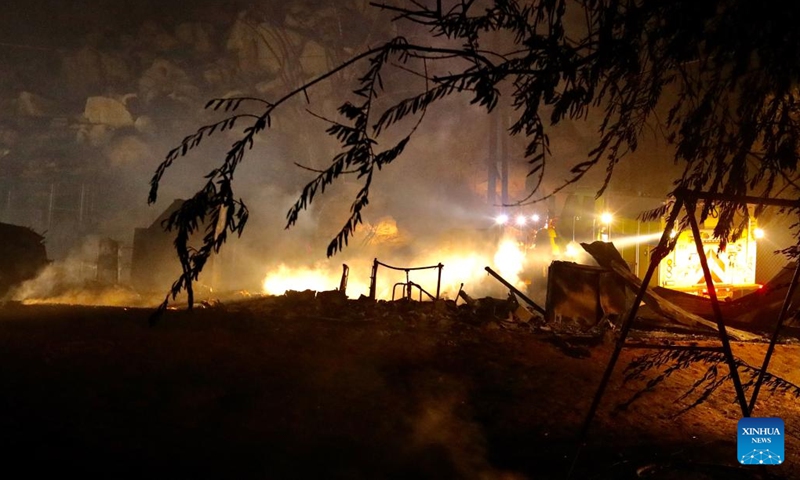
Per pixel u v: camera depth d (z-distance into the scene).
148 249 18.94
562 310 12.59
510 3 3.08
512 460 6.04
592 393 8.20
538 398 7.95
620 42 3.06
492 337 10.34
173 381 7.36
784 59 3.26
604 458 5.98
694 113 3.64
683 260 16.86
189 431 6.14
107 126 36.50
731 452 5.77
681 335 11.58
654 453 6.09
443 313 12.06
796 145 3.65
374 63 2.83
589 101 3.08
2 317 10.12
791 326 12.61
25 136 36.00
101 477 5.01
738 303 13.36
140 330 9.34
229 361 8.26
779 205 3.83
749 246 16.25
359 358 8.88
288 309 11.88
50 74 40.75
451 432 6.75
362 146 2.79
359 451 6.07
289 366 8.31
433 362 8.96
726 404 8.17
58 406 6.34
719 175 3.85
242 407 6.85
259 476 5.33
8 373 7.12
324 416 6.88
